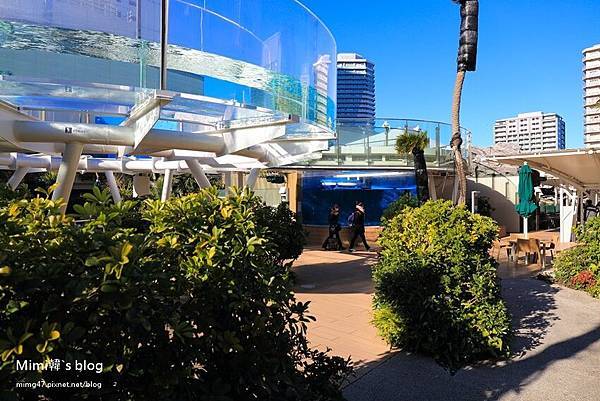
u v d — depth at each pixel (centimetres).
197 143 864
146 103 637
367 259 1384
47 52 551
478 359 522
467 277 532
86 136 768
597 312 739
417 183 849
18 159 1327
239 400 263
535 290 898
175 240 256
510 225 2516
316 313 728
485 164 2595
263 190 2419
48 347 178
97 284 194
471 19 689
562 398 429
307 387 313
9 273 177
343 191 2156
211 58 641
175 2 604
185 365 230
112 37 575
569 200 1947
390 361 512
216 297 260
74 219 229
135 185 1805
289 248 872
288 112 743
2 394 173
